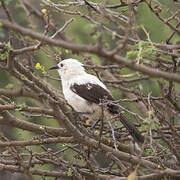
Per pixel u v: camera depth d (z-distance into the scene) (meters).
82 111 12.83
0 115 10.05
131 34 13.63
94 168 11.84
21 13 15.21
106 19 13.70
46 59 14.33
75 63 13.22
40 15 14.05
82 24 14.30
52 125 13.69
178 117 13.34
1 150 12.84
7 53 8.23
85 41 14.17
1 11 15.16
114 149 10.74
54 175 11.20
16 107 9.53
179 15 13.98
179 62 11.04
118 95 15.73
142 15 13.79
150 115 9.24
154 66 12.09
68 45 6.73
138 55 9.38
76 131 10.01
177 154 10.62
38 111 9.64
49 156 11.10
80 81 12.78
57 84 15.70
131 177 8.50
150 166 10.73
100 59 14.14
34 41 12.56
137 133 11.28
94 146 10.36
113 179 10.26
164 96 11.36
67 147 11.25
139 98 11.76
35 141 10.44
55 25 13.79
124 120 11.45
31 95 8.70
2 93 8.25
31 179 10.09
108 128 12.20
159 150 11.95
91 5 12.18
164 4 13.84
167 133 12.23
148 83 14.72
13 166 10.69
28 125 10.42
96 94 12.62
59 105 10.24
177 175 9.48
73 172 11.01
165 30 13.94
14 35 12.40
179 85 14.71
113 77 16.03
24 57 12.88
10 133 14.05
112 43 16.45
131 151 11.62
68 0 15.09
